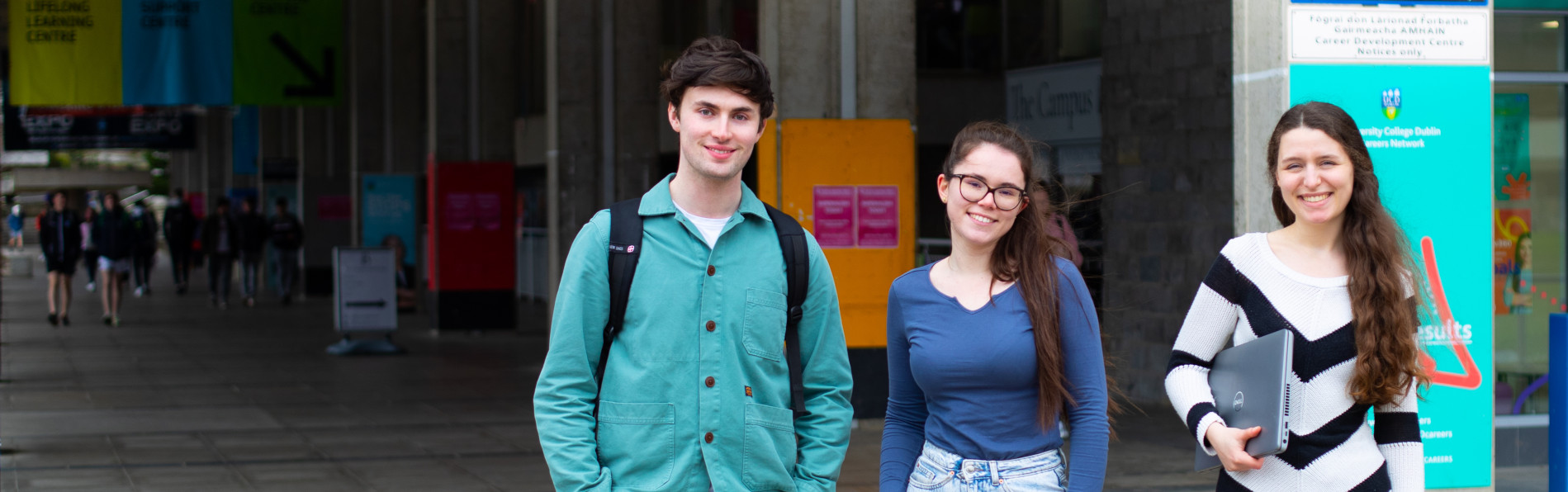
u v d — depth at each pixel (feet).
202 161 152.76
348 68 86.63
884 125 30.83
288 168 93.66
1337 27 17.76
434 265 55.62
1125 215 35.60
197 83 56.18
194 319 66.39
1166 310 34.06
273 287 94.12
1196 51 32.58
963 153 10.41
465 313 55.67
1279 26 17.71
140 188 221.87
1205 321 11.02
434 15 56.70
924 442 11.01
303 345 52.54
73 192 216.33
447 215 55.31
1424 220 18.26
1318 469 10.36
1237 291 10.85
